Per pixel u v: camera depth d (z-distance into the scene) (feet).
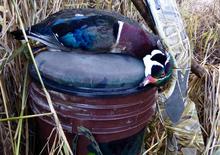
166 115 5.08
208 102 5.83
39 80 3.62
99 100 3.50
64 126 3.71
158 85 3.70
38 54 3.76
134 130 3.86
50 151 3.94
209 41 6.82
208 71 5.97
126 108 3.64
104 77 3.45
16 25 4.34
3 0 4.30
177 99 5.12
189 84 5.97
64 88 3.50
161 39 5.07
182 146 5.18
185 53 5.27
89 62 3.55
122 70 3.53
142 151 4.71
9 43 4.38
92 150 3.79
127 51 3.71
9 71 4.41
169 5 5.29
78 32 3.61
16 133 3.96
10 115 4.40
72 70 3.47
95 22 3.70
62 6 5.34
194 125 5.24
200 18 7.16
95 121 3.62
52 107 3.55
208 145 5.40
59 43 3.65
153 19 5.08
